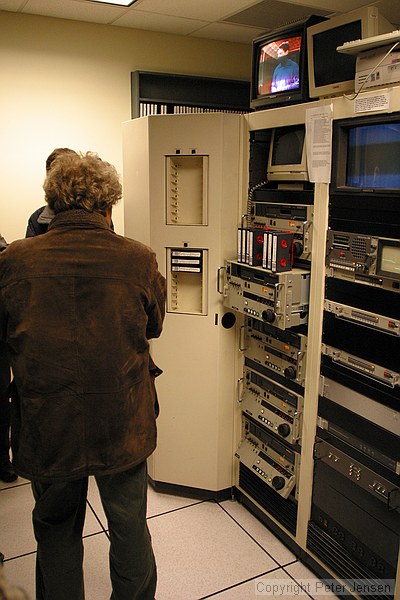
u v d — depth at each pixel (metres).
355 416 1.85
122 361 1.45
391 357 1.68
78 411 1.42
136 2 2.87
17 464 1.48
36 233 2.68
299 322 2.04
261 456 2.41
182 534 2.35
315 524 2.10
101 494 1.58
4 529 2.35
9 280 1.41
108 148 3.53
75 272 1.40
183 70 3.68
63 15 3.14
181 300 2.52
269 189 2.25
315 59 1.89
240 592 2.01
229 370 2.48
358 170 1.76
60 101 3.31
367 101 1.66
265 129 2.21
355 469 1.87
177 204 2.42
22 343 1.40
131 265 1.47
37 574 1.67
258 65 2.23
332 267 1.86
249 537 2.34
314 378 2.02
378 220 1.68
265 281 2.07
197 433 2.55
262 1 2.85
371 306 1.73
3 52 3.11
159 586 2.03
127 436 1.48
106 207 1.51
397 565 1.71
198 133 2.25
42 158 3.33
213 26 3.37
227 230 2.33
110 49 3.39
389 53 1.58
